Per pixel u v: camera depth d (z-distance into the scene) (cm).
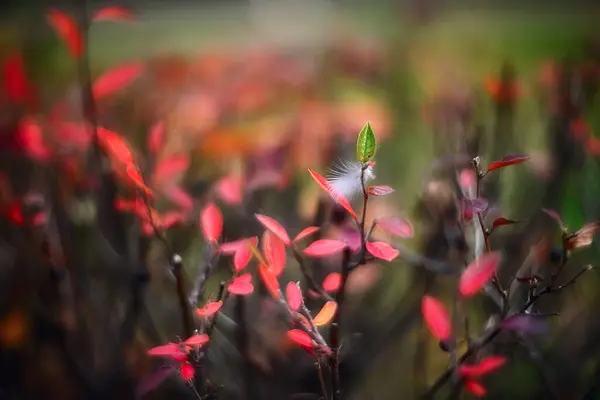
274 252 70
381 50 151
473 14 214
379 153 109
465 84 125
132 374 84
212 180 93
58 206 88
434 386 74
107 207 85
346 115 100
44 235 82
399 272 96
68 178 90
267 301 84
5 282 88
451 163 89
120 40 184
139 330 86
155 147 85
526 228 91
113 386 84
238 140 92
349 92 121
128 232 90
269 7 208
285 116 101
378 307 91
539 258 84
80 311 87
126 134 96
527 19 203
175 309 88
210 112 100
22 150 89
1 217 90
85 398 86
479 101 104
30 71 120
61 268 84
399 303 91
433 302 70
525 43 169
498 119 95
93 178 88
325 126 96
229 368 84
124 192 90
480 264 67
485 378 86
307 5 209
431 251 87
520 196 97
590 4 218
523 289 85
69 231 89
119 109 102
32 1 181
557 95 97
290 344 84
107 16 84
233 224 88
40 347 87
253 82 111
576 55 129
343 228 75
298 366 85
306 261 87
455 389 78
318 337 68
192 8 222
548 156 94
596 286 92
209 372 81
